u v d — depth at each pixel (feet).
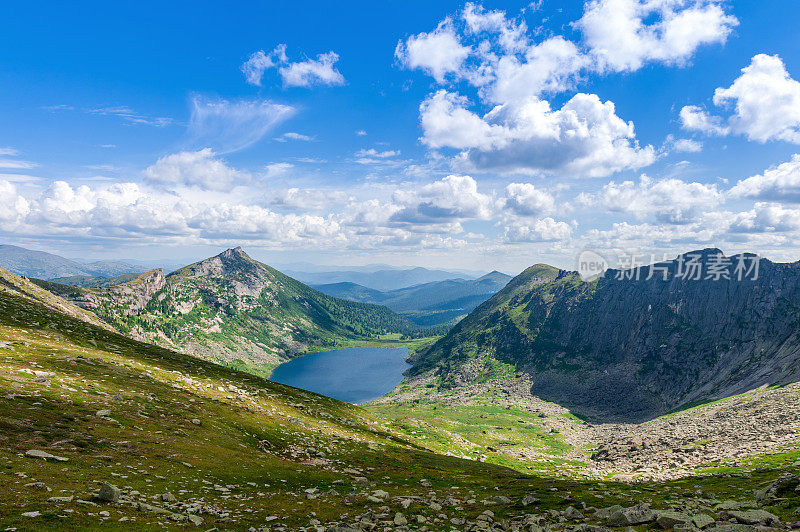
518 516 111.75
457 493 164.04
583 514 104.42
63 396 173.88
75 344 303.89
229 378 365.61
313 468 185.57
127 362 282.77
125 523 78.64
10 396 153.58
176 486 116.88
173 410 208.33
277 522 98.48
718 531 65.87
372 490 155.22
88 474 105.91
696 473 268.00
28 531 65.72
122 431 153.89
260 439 214.90
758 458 270.46
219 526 88.63
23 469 96.89
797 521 70.38
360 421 379.35
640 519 85.56
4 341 243.81
